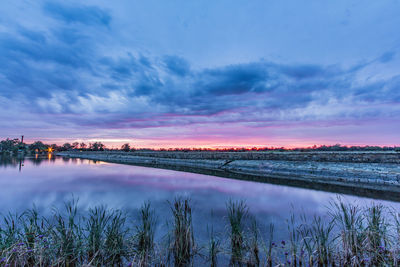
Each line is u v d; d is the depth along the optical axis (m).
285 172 17.02
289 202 8.30
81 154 61.72
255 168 19.88
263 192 10.23
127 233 5.00
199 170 20.64
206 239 4.90
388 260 3.65
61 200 8.73
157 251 4.28
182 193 10.09
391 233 4.45
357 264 3.69
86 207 7.66
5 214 6.55
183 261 3.97
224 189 10.98
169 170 20.78
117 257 4.00
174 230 4.45
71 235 3.94
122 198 9.10
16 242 3.73
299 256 3.84
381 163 15.45
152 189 11.05
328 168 15.81
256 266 3.76
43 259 3.60
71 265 3.69
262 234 5.08
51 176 16.16
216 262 3.94
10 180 14.30
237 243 4.31
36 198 9.09
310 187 11.38
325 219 6.13
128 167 23.98
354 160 17.16
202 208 7.48
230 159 26.08
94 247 3.81
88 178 15.23
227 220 6.19
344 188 10.91
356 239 4.00
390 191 10.07
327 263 3.81
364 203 7.99
